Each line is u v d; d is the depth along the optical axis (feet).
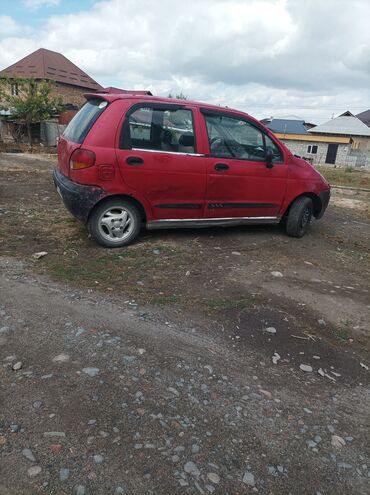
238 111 18.78
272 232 21.93
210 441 7.75
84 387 8.80
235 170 18.57
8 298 12.35
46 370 9.25
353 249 21.22
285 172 19.93
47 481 6.60
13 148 68.49
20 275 14.01
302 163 20.81
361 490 7.15
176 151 17.33
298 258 18.34
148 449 7.39
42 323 11.16
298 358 10.78
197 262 16.49
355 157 159.84
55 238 17.99
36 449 7.18
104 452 7.24
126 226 17.42
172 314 12.30
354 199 41.91
